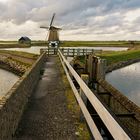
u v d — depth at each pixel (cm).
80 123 684
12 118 578
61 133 613
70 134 609
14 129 603
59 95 1013
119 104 798
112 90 907
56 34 5866
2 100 531
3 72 4278
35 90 1119
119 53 5756
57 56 3703
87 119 549
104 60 1196
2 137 471
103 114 370
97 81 1187
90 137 590
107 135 634
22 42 13100
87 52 4525
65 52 4191
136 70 4212
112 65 4197
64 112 781
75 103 886
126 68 4494
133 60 5406
